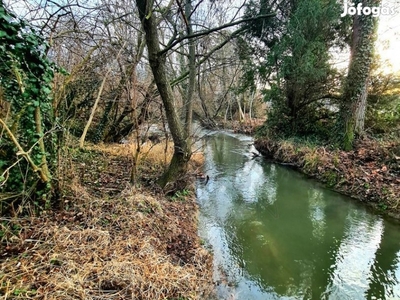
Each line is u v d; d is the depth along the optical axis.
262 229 4.67
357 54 7.49
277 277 3.42
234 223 4.89
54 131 3.19
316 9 7.05
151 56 4.38
